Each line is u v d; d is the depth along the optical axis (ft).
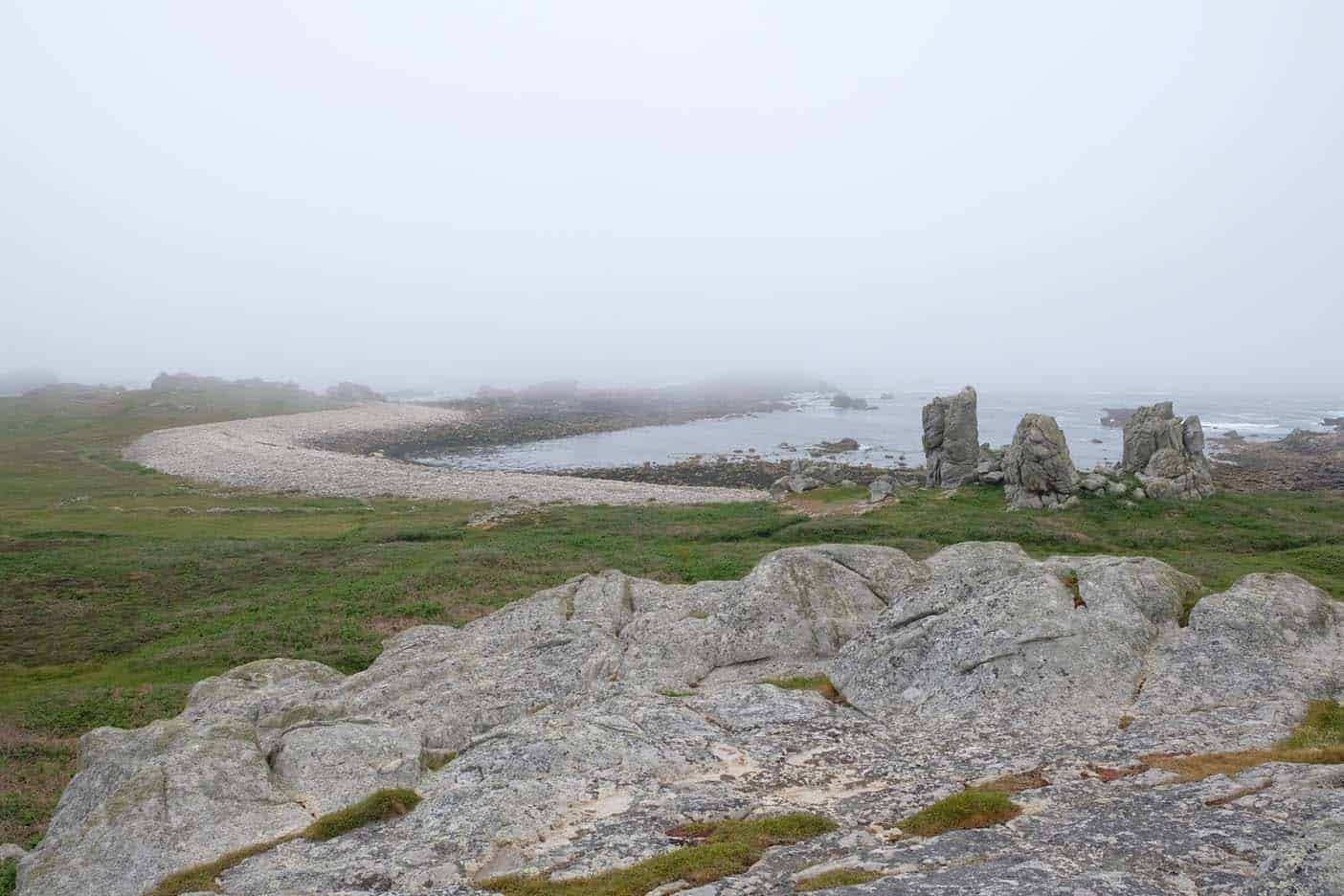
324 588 143.95
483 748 55.77
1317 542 154.20
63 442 390.01
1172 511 175.32
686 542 186.91
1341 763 40.73
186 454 366.02
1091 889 29.91
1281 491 232.53
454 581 144.56
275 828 50.55
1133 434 198.18
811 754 52.03
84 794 58.18
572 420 563.48
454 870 39.78
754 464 351.67
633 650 79.77
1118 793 40.52
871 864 35.04
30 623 126.21
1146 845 33.47
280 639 115.34
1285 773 39.14
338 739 60.64
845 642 76.28
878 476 275.39
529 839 42.73
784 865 36.81
